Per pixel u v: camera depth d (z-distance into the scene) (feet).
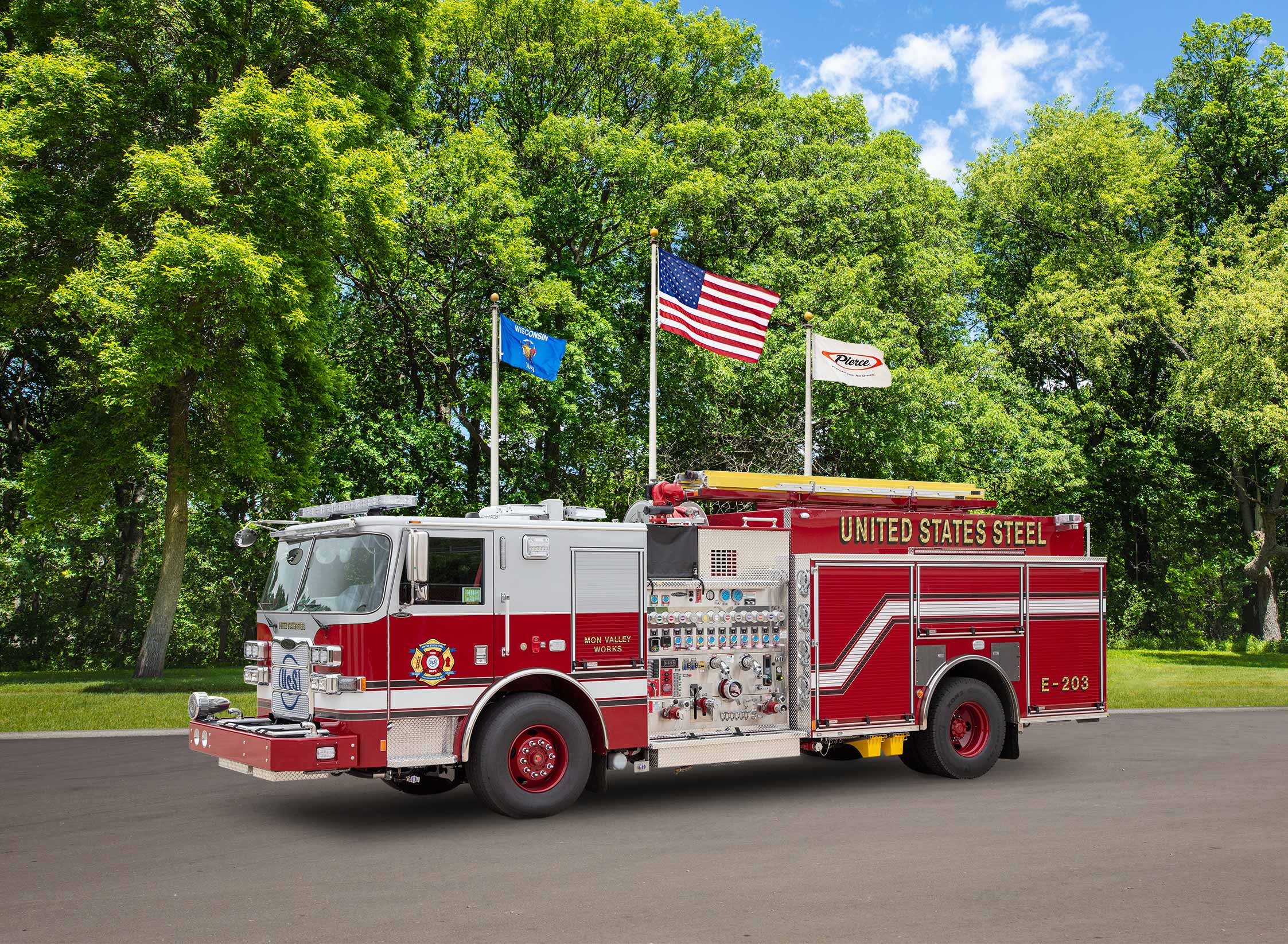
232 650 92.43
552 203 87.66
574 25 91.50
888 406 80.59
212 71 65.82
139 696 57.31
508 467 87.30
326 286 64.03
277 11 65.00
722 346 52.49
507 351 57.26
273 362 64.28
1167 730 49.32
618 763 29.07
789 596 32.53
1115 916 19.17
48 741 43.75
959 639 34.96
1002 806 29.99
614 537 29.32
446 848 24.66
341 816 28.43
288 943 17.63
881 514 34.14
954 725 35.09
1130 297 110.63
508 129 93.76
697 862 23.24
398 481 79.71
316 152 58.23
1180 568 125.39
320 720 26.09
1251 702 61.87
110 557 91.91
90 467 66.08
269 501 78.95
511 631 27.50
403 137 78.13
